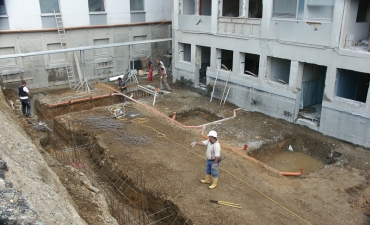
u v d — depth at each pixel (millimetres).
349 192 9281
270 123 14211
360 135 11859
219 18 16516
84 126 13367
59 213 5852
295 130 13438
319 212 8328
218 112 15812
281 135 13016
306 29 12742
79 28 19531
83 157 11508
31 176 6836
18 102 16078
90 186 8727
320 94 15344
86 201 7922
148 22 22734
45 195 6234
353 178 10023
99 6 20328
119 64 22016
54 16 18578
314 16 12508
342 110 12148
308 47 12836
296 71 13500
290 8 13203
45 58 18688
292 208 8438
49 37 18641
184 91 19219
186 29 18672
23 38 17750
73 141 12258
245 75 15922
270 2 13797
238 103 16594
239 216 8023
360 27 12289
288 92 13961
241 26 15469
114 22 21125
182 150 11461
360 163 10875
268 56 14594
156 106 16562
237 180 9609
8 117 11289
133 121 14055
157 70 23641
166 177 9711
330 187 9523
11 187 5488
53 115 15844
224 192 9008
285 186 9492
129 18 21766
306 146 12703
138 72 22469
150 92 18438
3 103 13625
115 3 20828
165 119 14422
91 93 18125
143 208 8906
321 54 12469
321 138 12641
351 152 11570
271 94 14773
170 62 24406
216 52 17281
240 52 15898
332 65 12188
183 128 13453
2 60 17438
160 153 11195
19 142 8750
